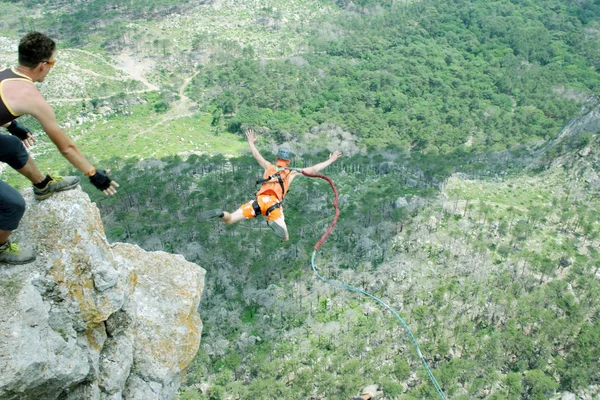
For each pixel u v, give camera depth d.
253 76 199.25
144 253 20.28
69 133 168.38
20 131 15.07
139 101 187.25
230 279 86.19
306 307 81.19
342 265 89.56
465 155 149.75
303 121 174.00
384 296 83.19
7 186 12.52
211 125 175.38
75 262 14.47
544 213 106.25
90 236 14.98
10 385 12.02
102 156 148.50
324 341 75.06
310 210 106.88
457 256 91.94
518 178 128.12
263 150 145.88
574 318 78.62
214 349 73.31
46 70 12.46
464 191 116.75
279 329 77.50
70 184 14.90
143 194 111.38
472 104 192.12
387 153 149.38
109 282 14.98
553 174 127.25
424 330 76.12
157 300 18.89
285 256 91.31
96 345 15.14
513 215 104.44
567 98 197.62
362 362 70.50
